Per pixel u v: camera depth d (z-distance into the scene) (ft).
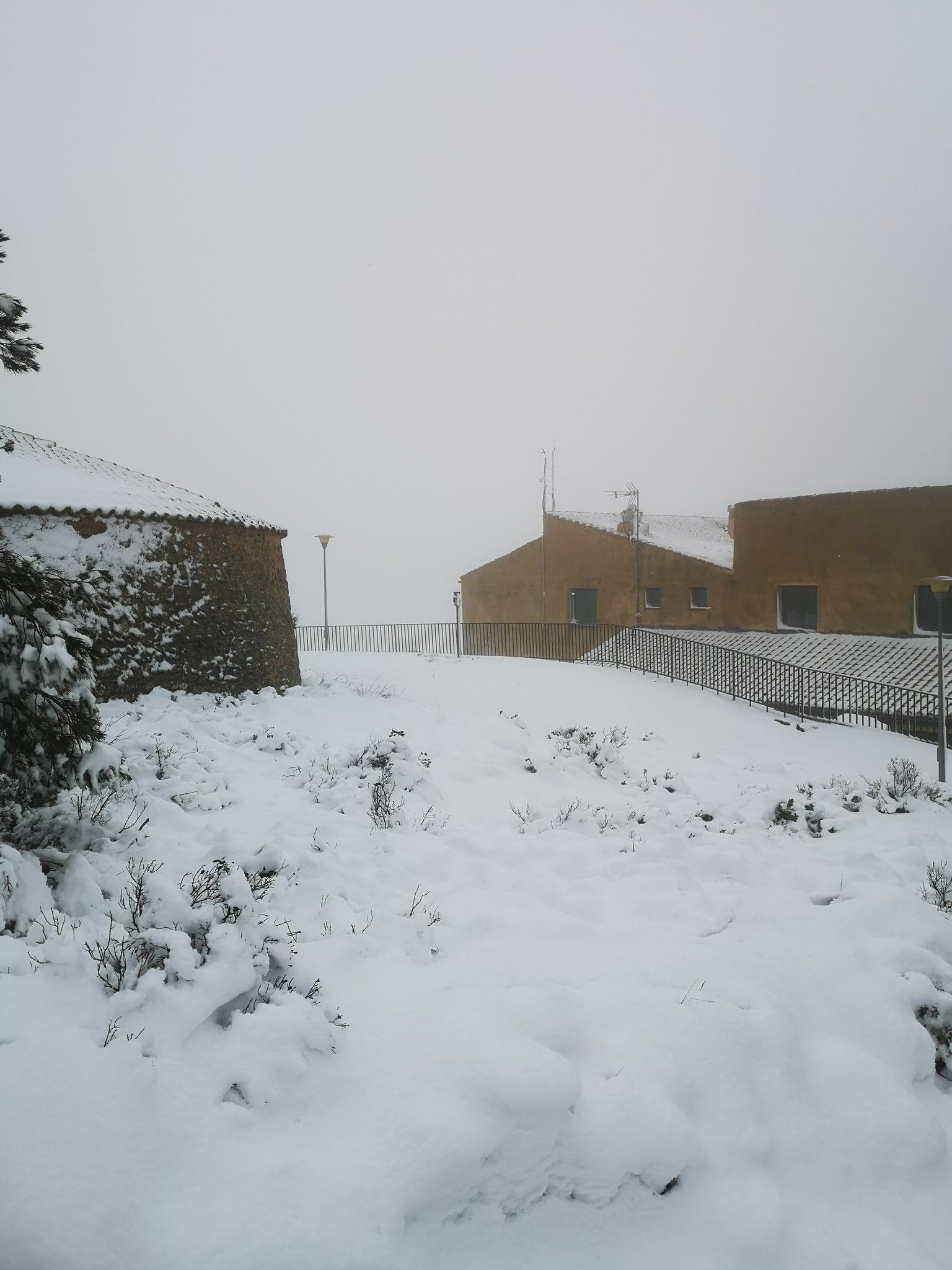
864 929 20.29
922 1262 12.74
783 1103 14.70
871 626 91.56
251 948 15.19
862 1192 13.82
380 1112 12.48
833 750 57.31
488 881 22.84
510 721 49.24
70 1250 9.32
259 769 31.53
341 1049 13.76
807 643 92.07
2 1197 9.46
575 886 22.90
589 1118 12.99
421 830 26.40
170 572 46.39
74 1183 9.98
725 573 102.73
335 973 16.12
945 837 30.66
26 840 19.74
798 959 18.60
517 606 123.34
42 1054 11.57
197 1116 11.76
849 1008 17.22
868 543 91.56
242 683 50.55
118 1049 12.37
